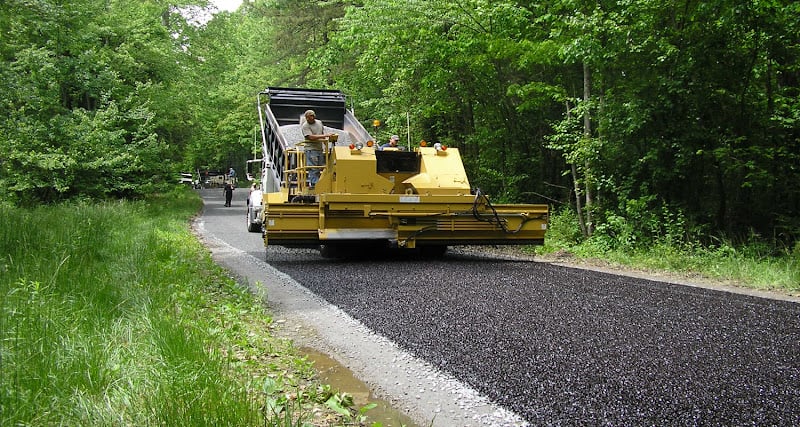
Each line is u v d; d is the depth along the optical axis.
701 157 11.43
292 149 11.45
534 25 13.21
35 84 16.61
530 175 16.73
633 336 4.83
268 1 28.22
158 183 24.14
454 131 18.97
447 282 7.39
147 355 3.83
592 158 12.08
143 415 2.96
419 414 3.46
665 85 11.08
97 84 19.69
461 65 15.22
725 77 11.16
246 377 3.79
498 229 9.82
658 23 11.16
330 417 3.41
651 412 3.29
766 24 10.44
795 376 3.86
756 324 5.25
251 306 6.29
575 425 3.16
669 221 11.17
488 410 3.44
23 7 13.73
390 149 10.22
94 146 18.19
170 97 25.73
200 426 2.89
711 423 3.14
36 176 16.92
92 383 3.30
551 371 3.99
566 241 12.42
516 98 15.94
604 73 12.20
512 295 6.54
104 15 22.92
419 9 14.62
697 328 5.10
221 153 55.19
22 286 4.82
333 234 9.11
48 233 7.89
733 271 8.65
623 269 9.39
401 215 9.34
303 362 4.38
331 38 20.28
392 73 17.42
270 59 31.50
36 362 3.36
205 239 14.27
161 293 5.72
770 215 11.72
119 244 8.80
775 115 11.09
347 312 5.97
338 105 15.54
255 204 15.92
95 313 4.73
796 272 8.09
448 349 4.57
